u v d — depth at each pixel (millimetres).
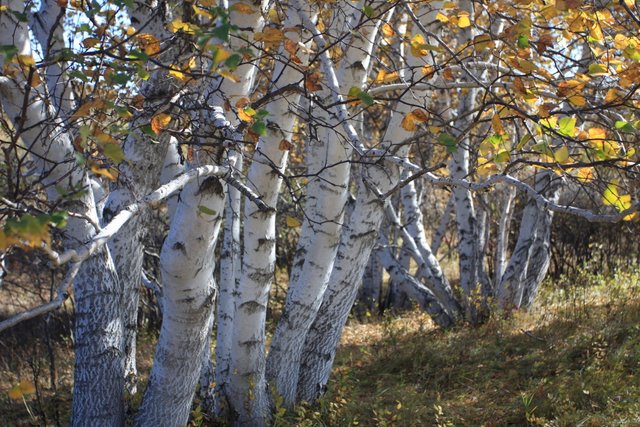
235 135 3506
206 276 4387
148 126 3412
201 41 2305
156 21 4645
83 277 5078
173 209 5945
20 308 11453
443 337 9273
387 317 10148
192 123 3949
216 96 4152
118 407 5246
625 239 13867
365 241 6191
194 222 4047
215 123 3482
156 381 4957
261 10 3967
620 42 3760
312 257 5996
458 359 8164
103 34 3699
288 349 6324
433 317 10383
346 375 7164
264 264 5527
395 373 8188
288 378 6395
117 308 5207
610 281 10477
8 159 3207
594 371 6793
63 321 10859
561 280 11875
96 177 5285
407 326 10508
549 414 6238
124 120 3793
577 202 13852
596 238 13953
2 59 3555
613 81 4203
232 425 6078
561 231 14344
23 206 2807
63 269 6527
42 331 10984
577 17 3689
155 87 4496
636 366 7000
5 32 3406
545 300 11039
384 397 7188
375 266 14055
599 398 6348
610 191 3586
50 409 7008
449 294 10406
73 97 4703
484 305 10211
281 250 14430
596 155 3592
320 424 6117
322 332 6535
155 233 11562
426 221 17688
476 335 9117
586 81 3551
